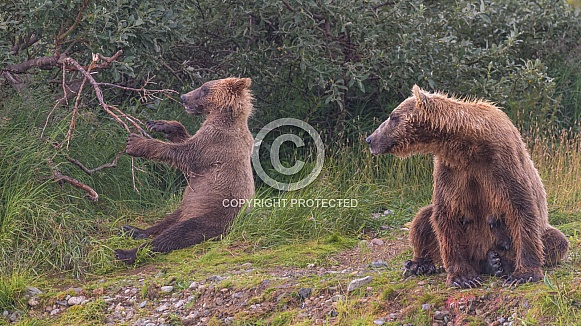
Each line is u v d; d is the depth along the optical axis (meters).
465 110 8.60
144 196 14.07
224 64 16.38
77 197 12.30
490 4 17.83
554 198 13.38
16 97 14.01
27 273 10.70
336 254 11.41
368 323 8.45
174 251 11.68
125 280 10.62
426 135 8.85
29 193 11.84
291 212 12.58
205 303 9.73
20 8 13.30
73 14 13.61
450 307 8.38
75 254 11.06
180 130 13.34
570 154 14.59
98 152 13.84
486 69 16.20
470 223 8.90
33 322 9.64
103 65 12.54
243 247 11.75
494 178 8.48
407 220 13.12
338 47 15.85
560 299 7.80
